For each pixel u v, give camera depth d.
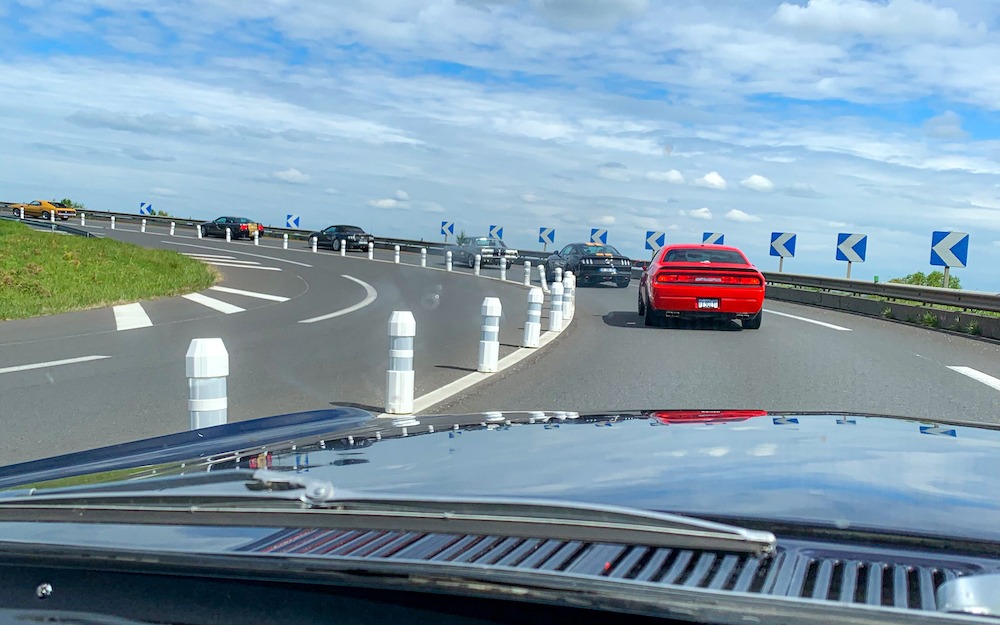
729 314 15.68
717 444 2.15
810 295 25.88
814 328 16.73
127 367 10.38
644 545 1.36
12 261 22.33
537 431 2.48
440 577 1.30
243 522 1.56
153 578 1.49
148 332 13.96
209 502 1.65
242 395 8.67
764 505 1.52
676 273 15.67
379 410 7.88
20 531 1.66
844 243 24.80
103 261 24.95
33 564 1.58
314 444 2.42
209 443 2.60
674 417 2.74
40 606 1.56
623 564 1.30
